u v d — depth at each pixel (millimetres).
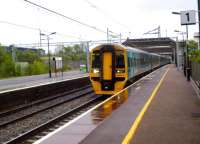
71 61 102688
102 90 24062
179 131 9977
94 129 10484
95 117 12734
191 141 8750
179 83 28906
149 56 48031
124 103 16516
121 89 23797
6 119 16844
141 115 12906
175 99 17812
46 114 18141
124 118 12359
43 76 61906
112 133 9867
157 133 9727
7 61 72562
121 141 8898
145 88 24297
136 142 8711
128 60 24953
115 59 23750
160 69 64188
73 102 22984
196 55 29891
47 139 9461
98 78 24031
